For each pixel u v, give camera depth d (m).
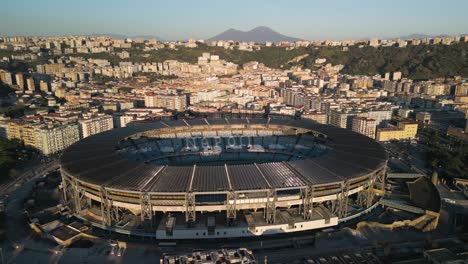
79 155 189.62
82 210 173.00
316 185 151.88
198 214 160.62
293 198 154.62
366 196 180.38
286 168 167.00
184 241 149.12
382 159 183.88
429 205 184.88
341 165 174.00
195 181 152.88
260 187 148.00
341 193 158.12
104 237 154.88
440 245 152.38
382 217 175.62
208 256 109.62
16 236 161.25
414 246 151.38
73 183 167.38
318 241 152.50
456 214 186.50
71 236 153.00
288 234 153.62
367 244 151.12
